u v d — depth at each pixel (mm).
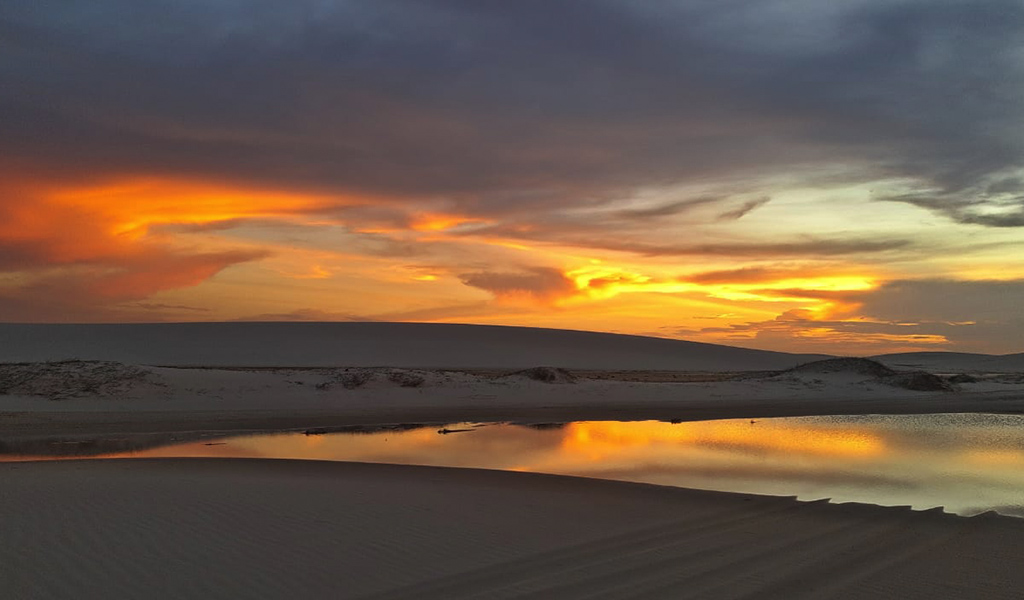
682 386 44719
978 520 9859
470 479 13289
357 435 22797
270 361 92312
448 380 39531
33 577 6469
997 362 174875
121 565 6926
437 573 7090
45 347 91812
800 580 7008
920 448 19453
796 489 13195
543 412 31234
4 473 13359
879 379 47656
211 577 6715
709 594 6543
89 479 12320
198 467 14633
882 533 9039
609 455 18016
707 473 15086
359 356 98312
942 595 6570
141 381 33156
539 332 124375
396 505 10336
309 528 8641
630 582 6887
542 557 7727
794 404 36500
